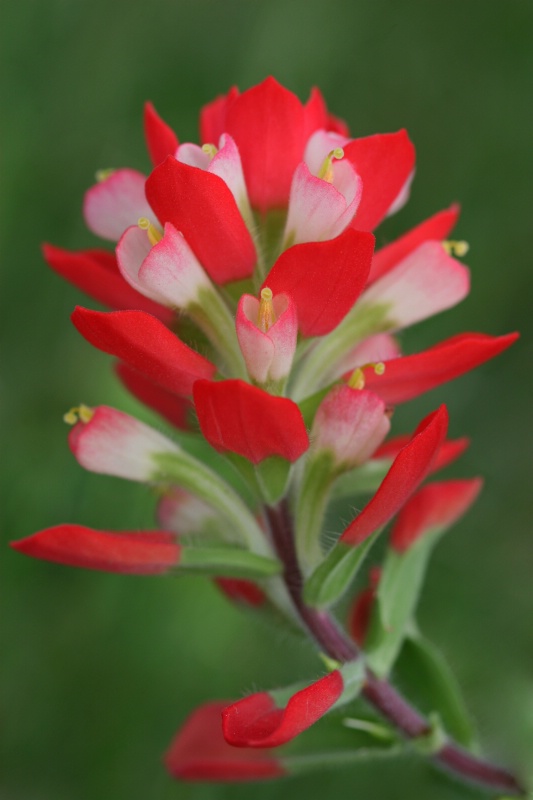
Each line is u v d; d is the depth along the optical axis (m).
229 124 0.25
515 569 0.40
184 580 0.36
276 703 0.25
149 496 0.35
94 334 0.24
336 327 0.26
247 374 0.25
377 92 0.47
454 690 0.28
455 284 0.26
